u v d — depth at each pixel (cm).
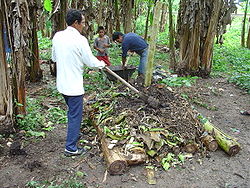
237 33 1625
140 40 577
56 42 333
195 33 707
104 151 342
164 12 1745
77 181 308
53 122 462
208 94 610
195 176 321
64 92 335
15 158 353
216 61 909
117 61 893
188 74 736
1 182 306
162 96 421
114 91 455
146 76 442
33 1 587
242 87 653
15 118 422
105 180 311
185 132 368
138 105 394
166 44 1316
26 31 408
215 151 374
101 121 393
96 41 727
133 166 335
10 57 411
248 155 368
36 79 670
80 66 334
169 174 324
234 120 486
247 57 960
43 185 301
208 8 694
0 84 386
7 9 375
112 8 1113
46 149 376
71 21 328
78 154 362
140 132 352
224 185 306
